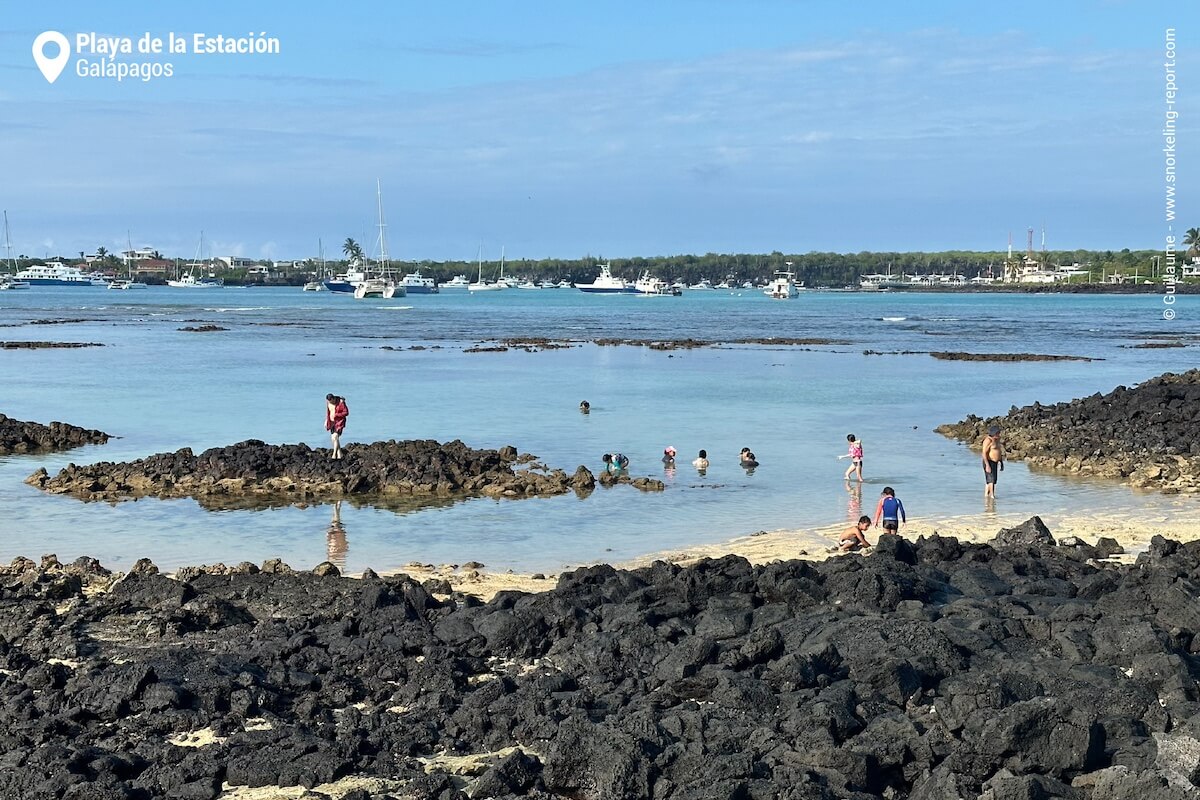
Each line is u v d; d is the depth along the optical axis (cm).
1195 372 5181
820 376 6531
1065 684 1444
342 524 2719
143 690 1502
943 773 1227
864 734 1334
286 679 1570
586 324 13300
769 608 1781
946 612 1773
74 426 4150
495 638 1706
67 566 2241
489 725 1438
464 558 2388
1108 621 1656
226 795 1290
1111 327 12812
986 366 7356
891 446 3903
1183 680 1474
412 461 3269
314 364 7162
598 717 1424
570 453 3709
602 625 1756
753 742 1323
